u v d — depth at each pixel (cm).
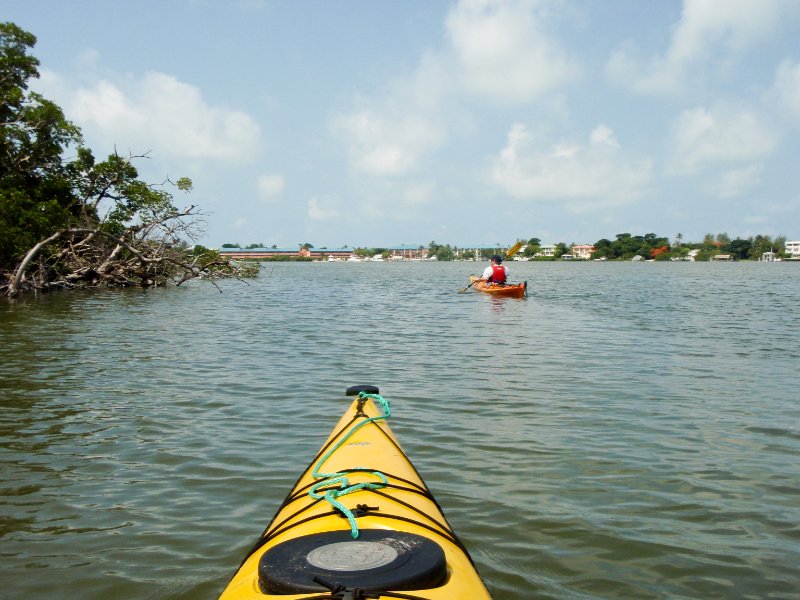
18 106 2916
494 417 792
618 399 883
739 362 1167
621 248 18825
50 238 2697
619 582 415
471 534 479
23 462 626
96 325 1730
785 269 9338
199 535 474
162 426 749
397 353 1284
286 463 625
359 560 281
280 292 3431
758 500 542
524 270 8788
